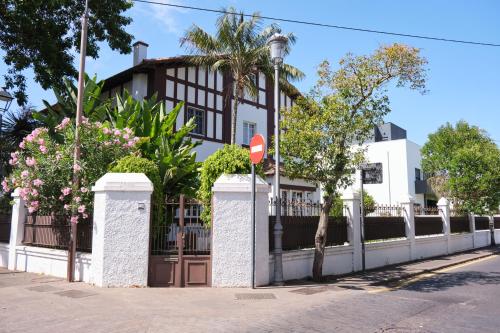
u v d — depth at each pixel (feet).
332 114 31.78
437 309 23.95
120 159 32.40
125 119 40.81
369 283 32.58
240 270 28.94
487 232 77.05
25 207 37.32
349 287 30.76
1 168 52.08
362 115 32.99
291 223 34.24
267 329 19.21
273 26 59.47
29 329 18.66
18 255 36.50
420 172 104.68
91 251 30.50
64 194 30.73
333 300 25.91
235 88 60.64
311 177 33.12
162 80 62.69
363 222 40.29
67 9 55.98
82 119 33.88
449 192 73.05
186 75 66.28
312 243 36.14
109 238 28.17
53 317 20.65
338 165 32.68
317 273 32.96
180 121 64.39
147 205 28.60
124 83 66.69
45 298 24.76
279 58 33.35
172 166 35.91
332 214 42.32
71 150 32.76
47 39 52.80
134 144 34.81
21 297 25.05
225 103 71.56
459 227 66.85
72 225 30.55
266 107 80.02
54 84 55.52
